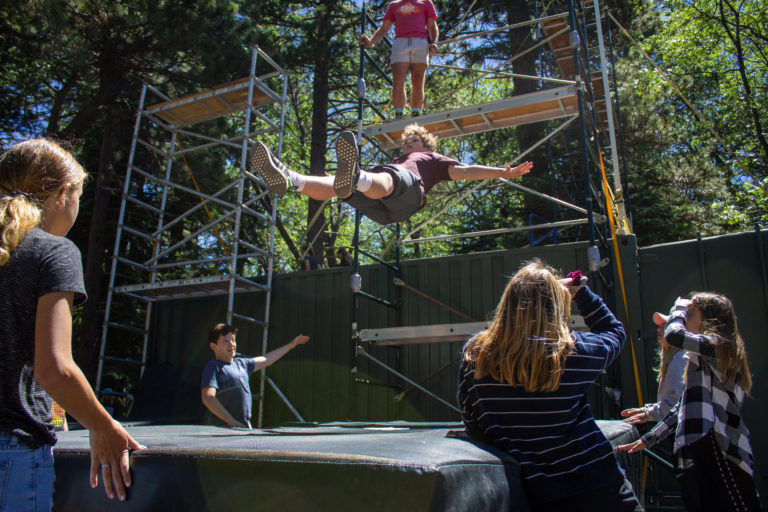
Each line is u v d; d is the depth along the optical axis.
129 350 11.47
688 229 12.10
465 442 1.63
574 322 5.01
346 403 6.88
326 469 1.21
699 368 2.97
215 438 2.00
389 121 6.06
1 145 11.11
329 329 7.20
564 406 1.69
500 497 1.36
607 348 1.84
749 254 5.31
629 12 12.23
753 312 5.19
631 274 5.69
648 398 5.43
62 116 10.96
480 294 6.40
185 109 8.48
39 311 1.38
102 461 1.48
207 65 9.94
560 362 1.69
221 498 1.30
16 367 1.38
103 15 9.51
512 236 11.64
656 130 12.36
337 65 13.10
